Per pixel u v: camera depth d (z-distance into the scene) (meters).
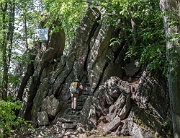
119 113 11.14
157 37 11.50
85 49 13.87
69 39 20.88
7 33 13.70
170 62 7.02
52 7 13.95
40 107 13.16
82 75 13.74
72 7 12.96
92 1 14.12
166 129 10.55
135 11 12.70
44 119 12.45
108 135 10.84
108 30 13.06
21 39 16.25
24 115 13.21
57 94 13.62
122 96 11.33
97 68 13.09
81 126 11.61
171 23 7.23
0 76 13.98
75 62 13.93
